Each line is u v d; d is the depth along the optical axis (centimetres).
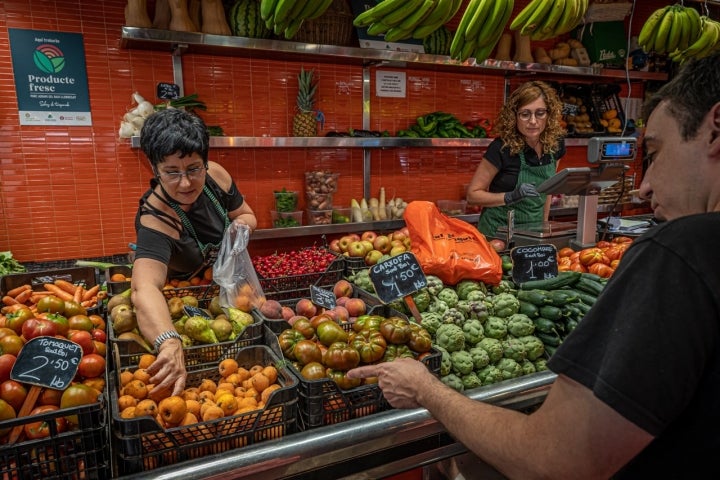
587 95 470
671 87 79
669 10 258
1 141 307
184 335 154
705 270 66
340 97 399
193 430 113
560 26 200
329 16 335
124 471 109
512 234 262
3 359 114
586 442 69
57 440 103
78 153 326
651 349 65
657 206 84
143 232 166
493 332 174
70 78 317
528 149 312
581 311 181
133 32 281
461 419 95
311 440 117
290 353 146
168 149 145
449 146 412
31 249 324
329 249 251
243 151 373
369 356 140
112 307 166
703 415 68
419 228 205
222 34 310
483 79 454
